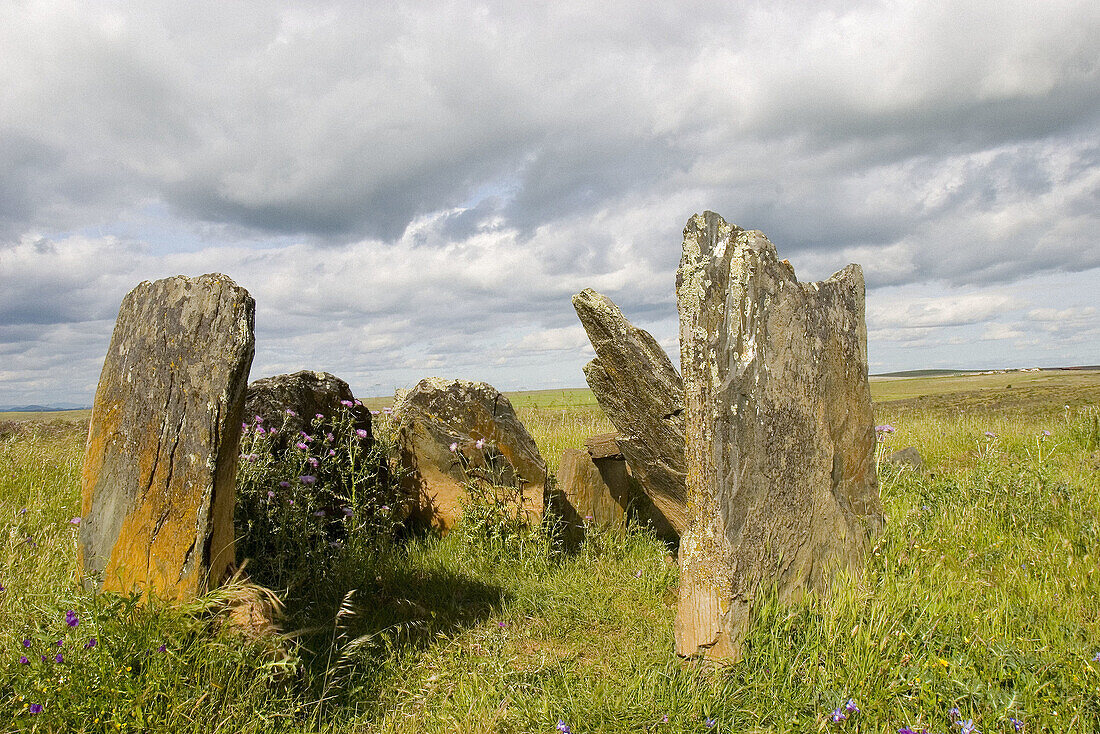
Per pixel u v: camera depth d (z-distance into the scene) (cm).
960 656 327
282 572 427
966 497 589
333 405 560
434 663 362
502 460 580
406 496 589
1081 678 309
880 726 287
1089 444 929
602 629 414
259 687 295
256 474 458
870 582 396
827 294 458
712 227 370
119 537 346
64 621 294
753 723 300
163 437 338
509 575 496
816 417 418
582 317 498
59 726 258
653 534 599
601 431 1098
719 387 346
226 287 342
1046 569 447
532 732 299
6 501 588
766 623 344
